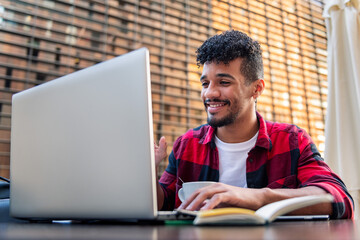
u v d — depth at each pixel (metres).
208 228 0.42
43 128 0.65
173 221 0.51
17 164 0.69
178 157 1.16
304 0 6.26
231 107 0.99
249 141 1.10
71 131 0.60
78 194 0.57
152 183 0.50
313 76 5.90
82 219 0.57
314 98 5.79
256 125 1.12
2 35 8.86
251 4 7.01
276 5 6.66
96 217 0.54
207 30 12.24
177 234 0.34
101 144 0.55
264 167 1.04
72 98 0.61
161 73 11.62
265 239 0.29
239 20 6.97
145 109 0.51
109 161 0.54
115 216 0.52
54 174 0.61
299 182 0.97
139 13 11.59
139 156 0.51
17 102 0.72
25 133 0.69
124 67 0.54
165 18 11.98
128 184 0.51
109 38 10.88
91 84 0.58
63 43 9.87
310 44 6.00
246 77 1.01
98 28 10.66
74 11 10.30
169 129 11.40
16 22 9.11
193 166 1.14
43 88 0.67
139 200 0.50
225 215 0.45
